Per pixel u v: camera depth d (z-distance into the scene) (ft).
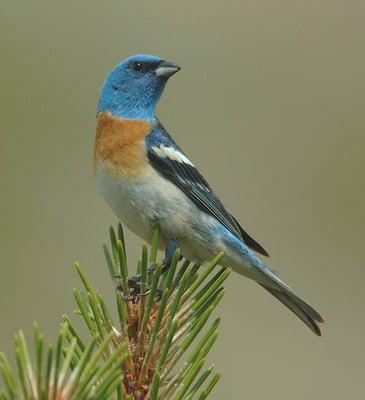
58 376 11.61
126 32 48.52
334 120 48.14
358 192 46.60
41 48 46.37
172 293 18.72
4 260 40.19
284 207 45.16
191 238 26.71
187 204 26.58
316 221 44.78
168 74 28.60
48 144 43.88
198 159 46.21
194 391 13.76
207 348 14.25
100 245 41.32
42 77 45.60
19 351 11.33
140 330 16.38
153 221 26.37
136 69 28.32
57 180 43.04
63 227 41.81
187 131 47.14
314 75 49.16
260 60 49.34
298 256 44.39
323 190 45.78
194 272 19.06
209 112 47.88
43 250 40.98
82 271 15.12
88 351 11.86
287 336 40.65
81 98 45.88
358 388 39.81
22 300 39.11
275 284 26.17
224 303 41.29
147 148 26.61
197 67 49.06
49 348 11.36
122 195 26.43
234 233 27.66
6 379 11.23
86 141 44.57
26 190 42.37
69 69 46.50
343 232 44.96
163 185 26.32
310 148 47.14
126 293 16.93
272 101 48.29
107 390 11.84
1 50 45.52
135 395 15.43
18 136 43.65
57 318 38.32
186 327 15.76
